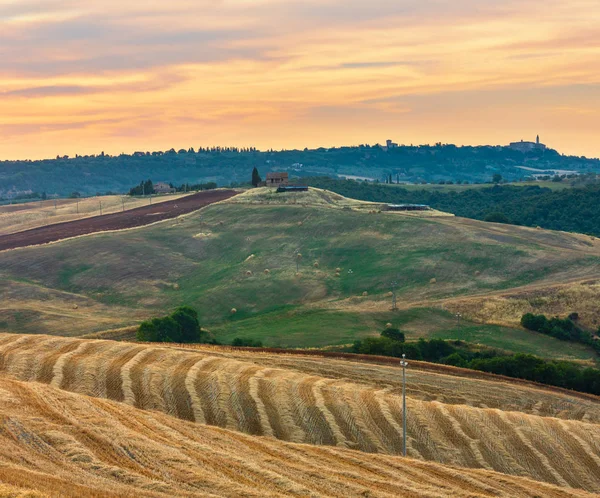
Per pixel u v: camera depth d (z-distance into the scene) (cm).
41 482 3375
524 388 7975
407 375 7900
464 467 5116
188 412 5616
